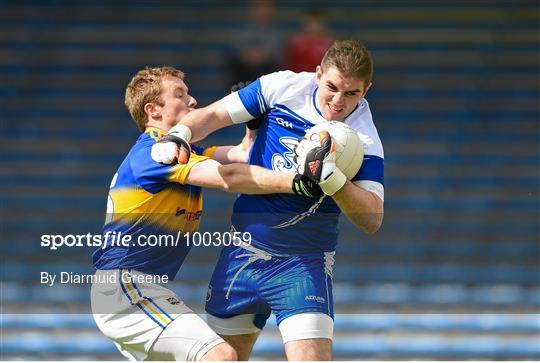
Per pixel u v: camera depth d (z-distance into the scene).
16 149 39.75
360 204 13.46
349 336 28.36
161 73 15.57
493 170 38.78
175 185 14.78
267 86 14.73
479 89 43.00
